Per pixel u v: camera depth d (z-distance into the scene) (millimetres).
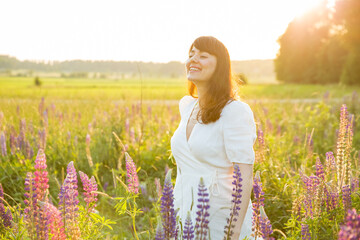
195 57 2633
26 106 9219
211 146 2482
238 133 2408
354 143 6254
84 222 2553
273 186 4207
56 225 2229
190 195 2547
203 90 2697
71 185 2254
